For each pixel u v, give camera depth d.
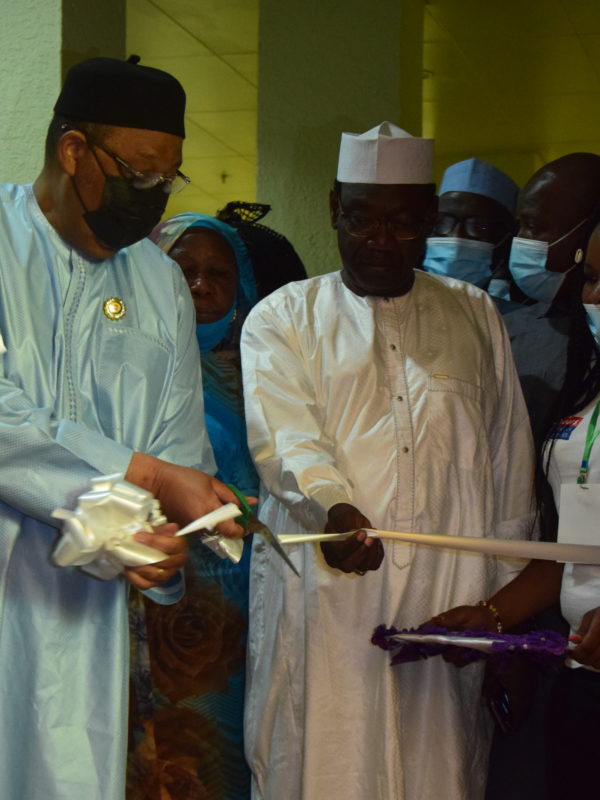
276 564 2.86
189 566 2.92
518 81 8.65
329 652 2.73
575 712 2.47
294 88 5.43
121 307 2.21
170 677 2.88
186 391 2.30
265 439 2.71
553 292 3.29
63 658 2.04
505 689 2.77
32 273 2.11
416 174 2.79
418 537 2.35
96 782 2.02
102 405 2.15
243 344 2.92
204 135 9.60
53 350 2.10
